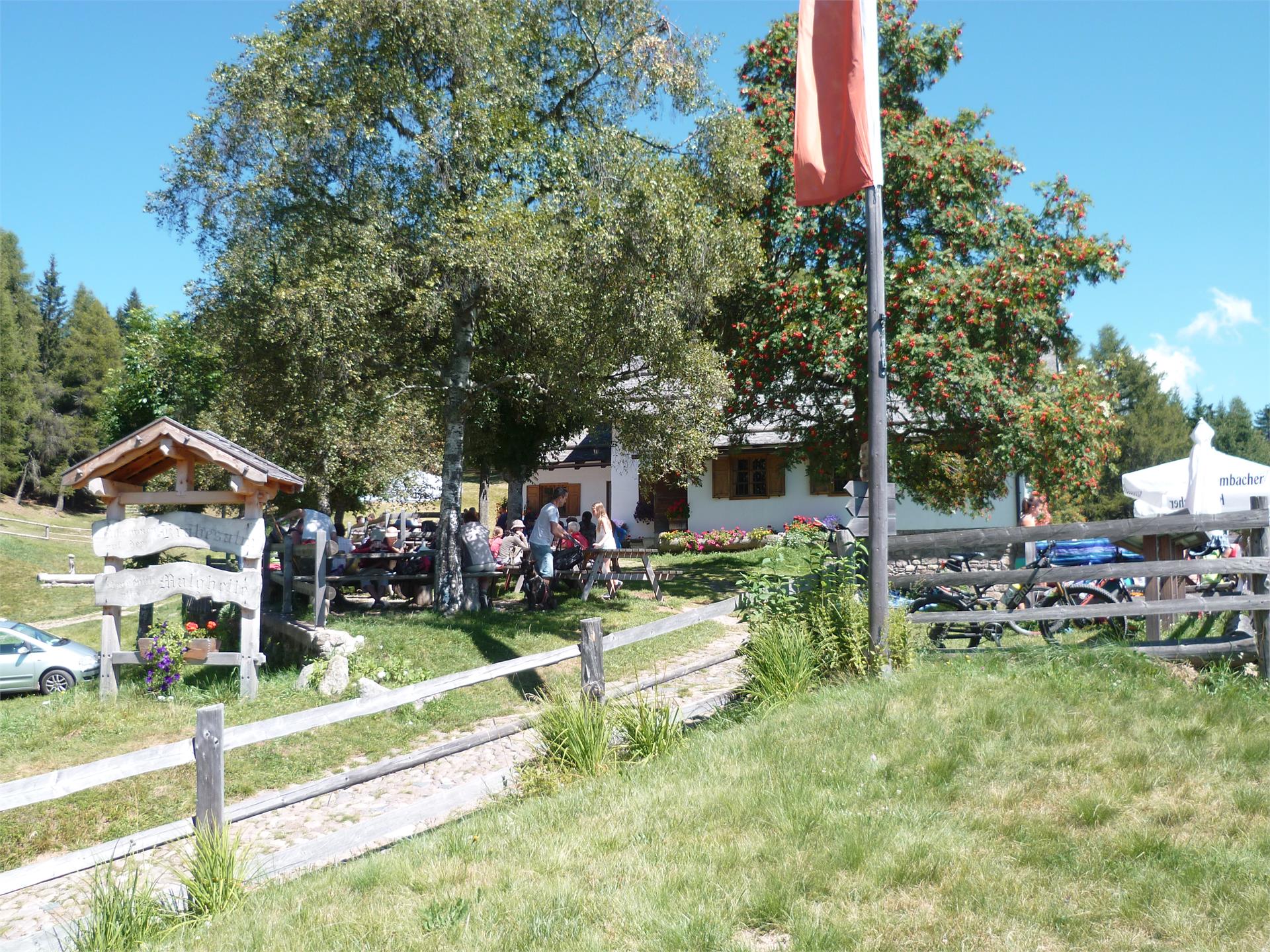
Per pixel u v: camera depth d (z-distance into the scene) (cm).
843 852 411
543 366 1390
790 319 1603
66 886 570
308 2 1195
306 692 929
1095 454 1557
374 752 793
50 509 6556
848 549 784
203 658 943
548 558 1348
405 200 1211
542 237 1167
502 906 389
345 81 1198
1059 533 753
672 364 1357
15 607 2909
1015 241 1611
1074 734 552
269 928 397
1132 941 334
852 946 338
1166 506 1381
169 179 1231
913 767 517
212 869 453
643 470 1548
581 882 409
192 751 470
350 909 410
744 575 839
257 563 952
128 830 644
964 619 778
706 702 740
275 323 1165
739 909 369
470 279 1176
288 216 1238
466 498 4356
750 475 2522
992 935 340
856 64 751
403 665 986
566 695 655
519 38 1295
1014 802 466
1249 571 708
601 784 559
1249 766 498
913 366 1461
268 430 1525
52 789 412
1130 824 432
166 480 2133
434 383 1505
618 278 1233
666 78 1359
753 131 1509
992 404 1506
